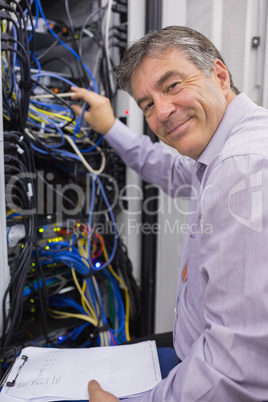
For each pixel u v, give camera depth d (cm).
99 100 108
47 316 120
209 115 72
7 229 97
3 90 93
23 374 78
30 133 101
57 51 128
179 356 85
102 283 129
